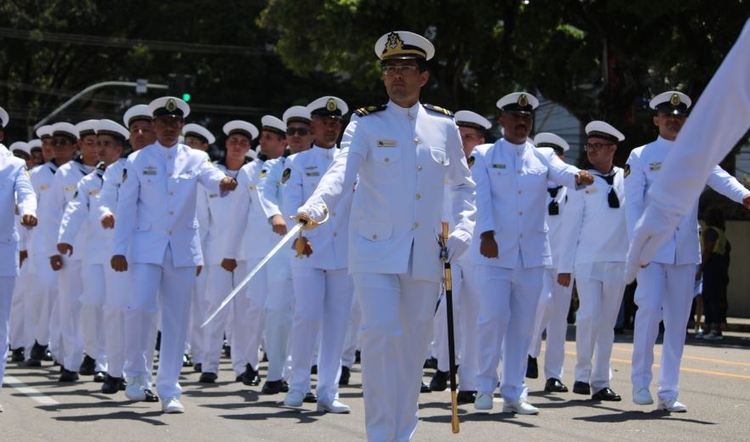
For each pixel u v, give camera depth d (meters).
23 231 24.86
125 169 16.77
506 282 15.98
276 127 20.50
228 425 15.04
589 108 47.09
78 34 79.62
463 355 17.73
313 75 74.19
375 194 11.65
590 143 18.91
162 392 16.33
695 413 16.36
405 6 43.41
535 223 16.08
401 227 11.59
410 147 11.73
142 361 17.12
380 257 11.51
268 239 20.19
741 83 6.04
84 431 14.45
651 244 6.81
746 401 17.69
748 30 5.99
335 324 16.59
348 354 20.95
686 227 16.25
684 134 6.34
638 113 43.72
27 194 16.73
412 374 11.85
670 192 6.53
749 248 42.78
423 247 11.62
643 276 16.52
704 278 33.47
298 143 19.33
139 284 16.53
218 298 21.44
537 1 42.69
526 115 16.08
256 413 16.28
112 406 16.92
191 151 17.09
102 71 83.25
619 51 41.84
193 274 16.84
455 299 17.94
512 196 15.98
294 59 50.69
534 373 21.70
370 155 11.69
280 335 18.67
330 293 16.69
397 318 11.55
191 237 16.83
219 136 78.31
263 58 77.50
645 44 41.41
